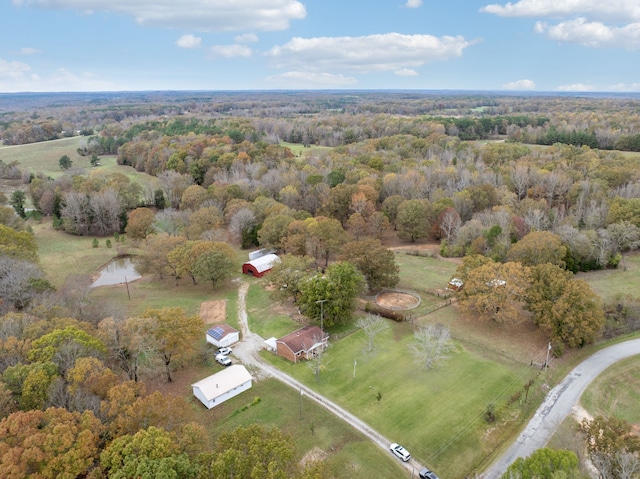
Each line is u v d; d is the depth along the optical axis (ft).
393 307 247.70
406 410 165.37
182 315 188.85
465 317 232.73
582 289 202.18
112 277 306.14
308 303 216.74
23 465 103.45
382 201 409.49
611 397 174.29
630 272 283.18
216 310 249.55
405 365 193.77
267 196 410.31
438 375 186.09
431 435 153.28
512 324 222.28
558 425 158.20
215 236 335.06
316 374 185.98
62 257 335.26
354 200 366.63
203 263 264.72
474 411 164.66
